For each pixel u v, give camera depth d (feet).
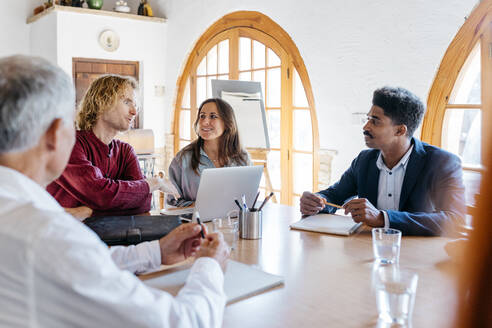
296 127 15.20
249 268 4.47
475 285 0.88
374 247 4.91
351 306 3.64
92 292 2.27
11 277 2.23
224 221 5.33
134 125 21.07
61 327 2.28
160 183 7.31
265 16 15.46
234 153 8.67
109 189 6.77
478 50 9.71
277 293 3.91
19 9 21.31
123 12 20.24
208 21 18.10
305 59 13.99
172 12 20.45
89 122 7.32
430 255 5.08
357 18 12.17
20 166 2.62
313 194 7.08
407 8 10.88
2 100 2.42
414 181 6.95
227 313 3.50
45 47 19.75
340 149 13.03
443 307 3.62
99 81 7.35
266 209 7.68
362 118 12.22
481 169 0.88
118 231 5.26
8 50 21.18
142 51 20.54
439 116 10.47
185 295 2.90
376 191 7.38
